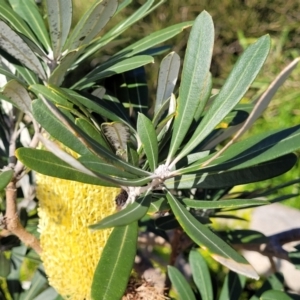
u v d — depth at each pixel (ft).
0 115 1.41
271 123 5.55
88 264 1.03
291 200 4.63
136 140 1.22
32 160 0.85
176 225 1.33
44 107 0.91
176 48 5.88
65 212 1.03
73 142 0.92
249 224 3.91
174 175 0.98
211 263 3.50
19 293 1.61
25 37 1.12
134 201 0.90
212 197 1.57
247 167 0.98
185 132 0.99
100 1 1.02
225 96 0.95
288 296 1.35
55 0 1.05
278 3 6.15
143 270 1.73
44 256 1.08
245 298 3.18
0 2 1.21
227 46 6.27
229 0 6.18
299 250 1.50
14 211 1.17
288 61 6.01
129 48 1.25
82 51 1.21
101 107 1.11
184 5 6.20
